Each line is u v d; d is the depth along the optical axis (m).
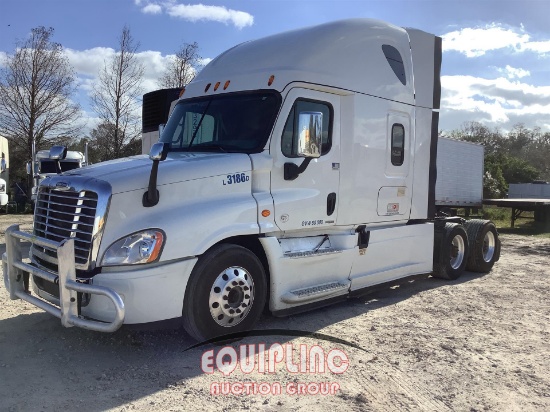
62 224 4.68
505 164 50.59
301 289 5.73
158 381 4.15
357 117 6.38
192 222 4.65
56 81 26.81
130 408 3.67
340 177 6.20
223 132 5.75
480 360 4.81
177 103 6.53
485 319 6.22
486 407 3.85
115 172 4.69
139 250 4.38
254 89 5.77
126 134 23.91
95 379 4.16
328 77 6.00
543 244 14.95
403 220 7.40
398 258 7.28
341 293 6.24
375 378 4.32
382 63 6.87
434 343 5.25
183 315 4.71
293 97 5.62
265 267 5.50
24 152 29.06
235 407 3.74
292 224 5.58
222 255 4.86
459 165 14.53
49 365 4.44
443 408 3.81
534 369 4.62
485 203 21.94
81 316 4.48
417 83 7.56
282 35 6.30
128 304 4.33
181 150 5.88
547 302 7.18
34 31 26.02
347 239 6.36
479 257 9.36
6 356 4.62
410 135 7.38
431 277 9.08
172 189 4.70
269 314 5.73
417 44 7.59
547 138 75.62
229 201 5.04
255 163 5.26
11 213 22.56
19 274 5.18
